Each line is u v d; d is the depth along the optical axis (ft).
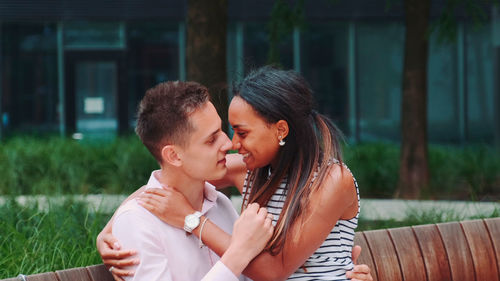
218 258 7.27
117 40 47.67
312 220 7.00
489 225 10.83
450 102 48.37
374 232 9.91
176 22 47.98
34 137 44.65
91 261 11.96
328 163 7.28
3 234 14.14
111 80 47.73
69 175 26.00
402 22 47.93
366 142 43.37
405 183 27.84
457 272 10.34
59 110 47.32
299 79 7.33
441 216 18.38
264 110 7.06
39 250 12.61
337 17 47.47
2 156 28.30
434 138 48.49
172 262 6.84
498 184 29.27
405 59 28.27
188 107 6.76
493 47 44.04
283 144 7.21
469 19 47.47
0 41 46.70
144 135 6.96
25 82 47.01
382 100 48.26
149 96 6.94
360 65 48.16
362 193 27.78
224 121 8.95
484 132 48.21
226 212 7.89
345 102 48.24
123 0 47.01
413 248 10.08
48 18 46.68
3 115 46.75
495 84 44.04
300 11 26.63
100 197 20.01
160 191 6.92
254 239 6.60
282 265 6.96
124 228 6.78
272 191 7.45
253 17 47.16
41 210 16.44
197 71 17.65
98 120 47.65
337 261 7.32
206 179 6.97
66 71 47.29
